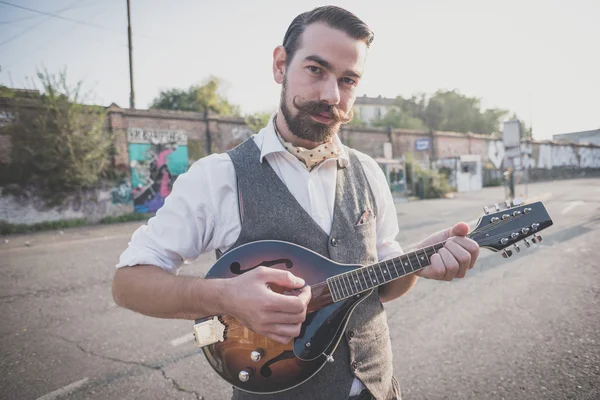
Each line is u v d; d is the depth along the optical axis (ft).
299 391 3.76
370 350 3.97
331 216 4.02
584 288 13.53
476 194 69.77
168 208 3.75
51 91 43.29
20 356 10.37
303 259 3.82
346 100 3.69
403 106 139.03
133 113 50.93
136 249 3.69
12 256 25.86
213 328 3.89
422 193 65.41
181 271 18.08
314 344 3.77
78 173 45.06
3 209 42.24
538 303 12.47
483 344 10.02
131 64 62.18
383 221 4.59
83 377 9.26
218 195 3.77
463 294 13.75
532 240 4.25
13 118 42.42
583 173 62.13
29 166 43.45
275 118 4.12
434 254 3.87
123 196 50.08
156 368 9.60
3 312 13.96
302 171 3.93
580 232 22.97
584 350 9.38
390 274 4.01
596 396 7.66
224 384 8.84
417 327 11.33
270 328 3.14
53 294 16.05
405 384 8.53
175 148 54.24
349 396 3.75
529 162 90.68
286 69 3.76
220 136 57.82
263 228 3.80
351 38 3.54
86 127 45.75
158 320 12.77
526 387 8.11
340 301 3.89
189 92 88.99
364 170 4.46
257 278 3.24
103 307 14.16
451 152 92.32
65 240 33.45
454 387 8.29
